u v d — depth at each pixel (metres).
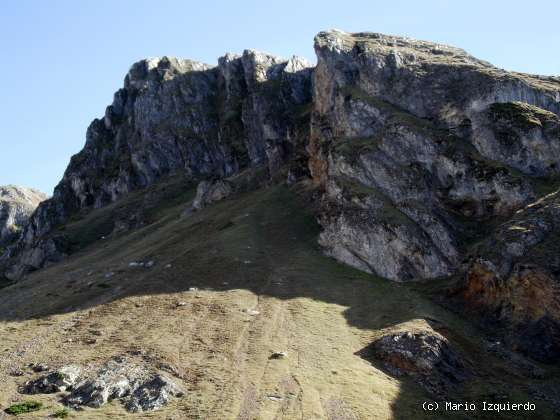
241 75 195.88
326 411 41.28
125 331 59.25
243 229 97.75
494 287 66.75
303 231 96.25
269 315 62.75
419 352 53.16
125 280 81.12
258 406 41.16
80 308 69.75
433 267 78.25
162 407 41.62
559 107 95.12
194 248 91.69
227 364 49.34
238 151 167.88
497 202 82.75
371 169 93.19
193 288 72.81
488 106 92.69
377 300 70.06
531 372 54.59
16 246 191.38
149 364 49.16
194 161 179.00
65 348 55.38
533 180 82.94
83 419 39.44
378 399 44.72
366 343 57.09
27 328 63.69
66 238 150.12
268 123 156.12
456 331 61.91
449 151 90.25
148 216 152.25
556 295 60.28
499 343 60.44
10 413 40.50
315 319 62.34
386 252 81.06
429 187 88.81
